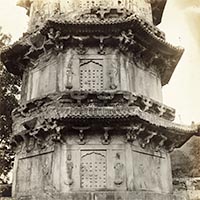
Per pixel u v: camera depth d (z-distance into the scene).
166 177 21.91
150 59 23.92
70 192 18.41
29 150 21.44
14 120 23.25
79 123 19.31
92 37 21.72
